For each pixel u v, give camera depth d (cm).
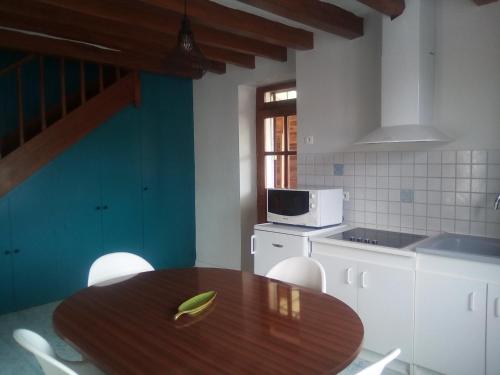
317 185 341
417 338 233
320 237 278
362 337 136
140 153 419
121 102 396
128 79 400
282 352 125
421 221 281
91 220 386
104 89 386
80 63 372
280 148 408
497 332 205
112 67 413
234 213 426
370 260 251
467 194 259
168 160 444
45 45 323
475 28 250
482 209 253
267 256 307
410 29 254
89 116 373
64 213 368
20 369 250
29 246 349
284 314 156
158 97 431
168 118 441
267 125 419
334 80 323
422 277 229
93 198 386
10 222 338
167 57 182
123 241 410
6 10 252
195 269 224
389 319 243
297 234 286
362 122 308
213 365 117
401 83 259
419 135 246
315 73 336
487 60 247
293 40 318
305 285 205
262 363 118
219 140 436
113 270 219
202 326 146
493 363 207
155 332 141
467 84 255
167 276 210
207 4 263
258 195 430
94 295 181
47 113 374
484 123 250
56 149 354
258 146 426
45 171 355
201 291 185
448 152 265
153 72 416
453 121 262
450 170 265
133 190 416
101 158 390
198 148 463
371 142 259
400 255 236
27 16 267
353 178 316
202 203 463
